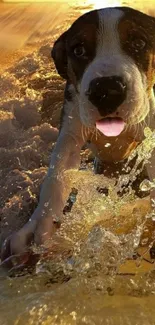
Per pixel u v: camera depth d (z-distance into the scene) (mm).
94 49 311
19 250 313
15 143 471
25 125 509
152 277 274
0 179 419
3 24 1088
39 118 518
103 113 294
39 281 275
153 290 262
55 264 289
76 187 349
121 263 291
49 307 243
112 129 298
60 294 254
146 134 333
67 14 1187
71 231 323
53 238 318
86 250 295
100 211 338
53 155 341
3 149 454
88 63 313
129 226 330
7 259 308
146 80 315
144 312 240
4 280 280
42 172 417
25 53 785
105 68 293
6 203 383
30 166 438
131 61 306
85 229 324
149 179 331
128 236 309
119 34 310
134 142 345
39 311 240
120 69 293
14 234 322
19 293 262
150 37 316
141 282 268
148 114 332
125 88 290
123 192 352
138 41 312
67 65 342
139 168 354
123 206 342
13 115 516
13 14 1227
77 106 336
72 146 342
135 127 331
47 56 721
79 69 318
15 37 931
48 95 563
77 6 1285
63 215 332
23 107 529
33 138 471
